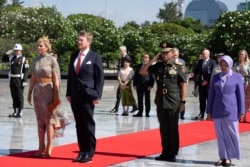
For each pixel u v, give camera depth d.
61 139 10.56
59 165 7.98
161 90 8.56
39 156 8.66
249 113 16.08
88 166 7.98
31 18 53.91
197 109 18.25
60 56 44.78
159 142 10.45
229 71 8.23
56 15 54.41
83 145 8.36
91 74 8.20
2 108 17.09
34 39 53.03
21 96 14.49
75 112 8.26
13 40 50.06
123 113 15.71
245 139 11.25
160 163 8.42
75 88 8.17
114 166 8.08
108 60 48.69
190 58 51.66
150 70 8.75
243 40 42.72
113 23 51.09
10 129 12.06
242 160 8.84
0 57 47.97
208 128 12.76
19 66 14.37
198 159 8.84
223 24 43.59
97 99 8.19
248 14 43.34
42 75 8.50
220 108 8.19
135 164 8.29
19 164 8.03
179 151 9.57
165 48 8.59
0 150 9.29
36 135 11.17
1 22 55.34
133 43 49.62
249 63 13.80
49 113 8.55
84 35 8.25
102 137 11.03
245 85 13.68
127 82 15.59
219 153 8.41
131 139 10.80
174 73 8.51
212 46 44.28
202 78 14.48
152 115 15.78
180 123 13.74
